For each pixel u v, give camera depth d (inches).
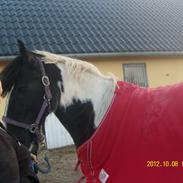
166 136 104.0
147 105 109.7
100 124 112.3
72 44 413.1
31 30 427.2
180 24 557.6
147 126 106.3
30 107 113.6
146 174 105.0
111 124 110.7
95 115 115.0
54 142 399.5
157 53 448.5
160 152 104.3
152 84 462.9
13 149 105.3
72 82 116.7
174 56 482.6
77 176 281.9
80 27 459.8
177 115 104.2
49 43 405.7
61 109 117.3
